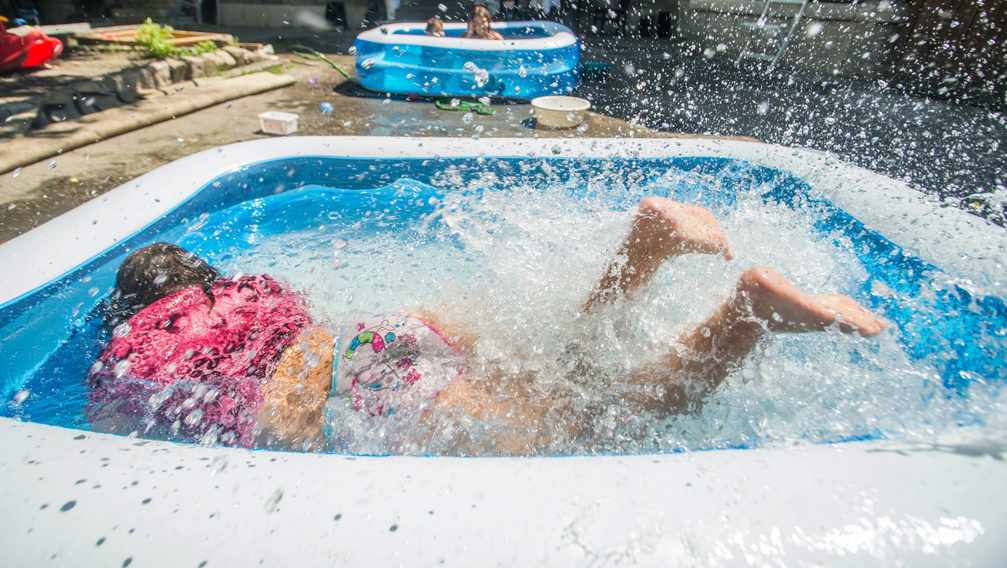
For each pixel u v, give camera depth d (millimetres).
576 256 1549
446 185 2303
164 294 1125
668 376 1053
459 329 1189
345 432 1004
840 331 913
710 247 1078
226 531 603
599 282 1206
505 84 4777
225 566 571
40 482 660
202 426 1011
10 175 2746
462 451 956
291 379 1082
